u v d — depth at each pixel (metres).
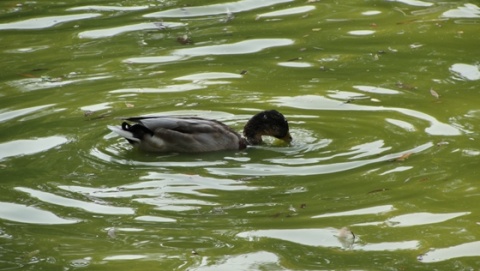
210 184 13.09
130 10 22.88
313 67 18.28
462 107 15.88
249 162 13.99
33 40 20.72
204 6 22.95
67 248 11.29
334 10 22.45
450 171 13.27
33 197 12.74
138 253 11.10
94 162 13.96
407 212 12.05
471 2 22.56
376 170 13.39
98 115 15.88
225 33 20.73
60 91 17.25
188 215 12.12
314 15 22.05
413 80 17.38
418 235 11.43
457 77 17.50
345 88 16.98
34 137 14.95
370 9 22.42
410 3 22.81
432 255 10.91
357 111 15.82
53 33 21.20
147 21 21.81
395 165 13.55
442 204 12.25
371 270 10.54
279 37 20.31
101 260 10.92
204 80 17.66
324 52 19.22
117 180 13.29
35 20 22.25
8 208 12.44
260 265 10.73
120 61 19.00
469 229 11.55
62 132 15.15
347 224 11.74
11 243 11.45
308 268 10.62
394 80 17.39
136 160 14.10
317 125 15.30
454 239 11.29
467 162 13.57
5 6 23.61
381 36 20.19
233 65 18.55
